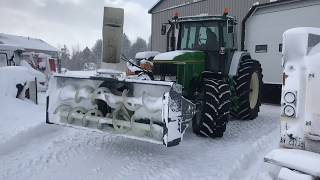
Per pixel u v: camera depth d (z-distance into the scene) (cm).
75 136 598
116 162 473
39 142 563
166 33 778
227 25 689
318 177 280
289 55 320
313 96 301
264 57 1077
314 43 318
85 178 415
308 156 290
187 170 447
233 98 748
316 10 922
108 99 488
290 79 316
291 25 990
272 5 1045
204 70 695
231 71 722
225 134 640
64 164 461
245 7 1235
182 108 452
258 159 488
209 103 594
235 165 460
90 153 509
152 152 520
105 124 500
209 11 1398
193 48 717
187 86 639
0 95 788
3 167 446
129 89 488
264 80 1076
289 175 286
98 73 506
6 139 552
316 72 300
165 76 646
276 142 567
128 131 473
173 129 439
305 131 306
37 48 3572
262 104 1056
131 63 666
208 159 492
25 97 874
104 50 505
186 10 1509
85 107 522
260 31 1094
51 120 538
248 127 702
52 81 540
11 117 698
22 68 911
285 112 317
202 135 613
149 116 466
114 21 501
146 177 421
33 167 448
